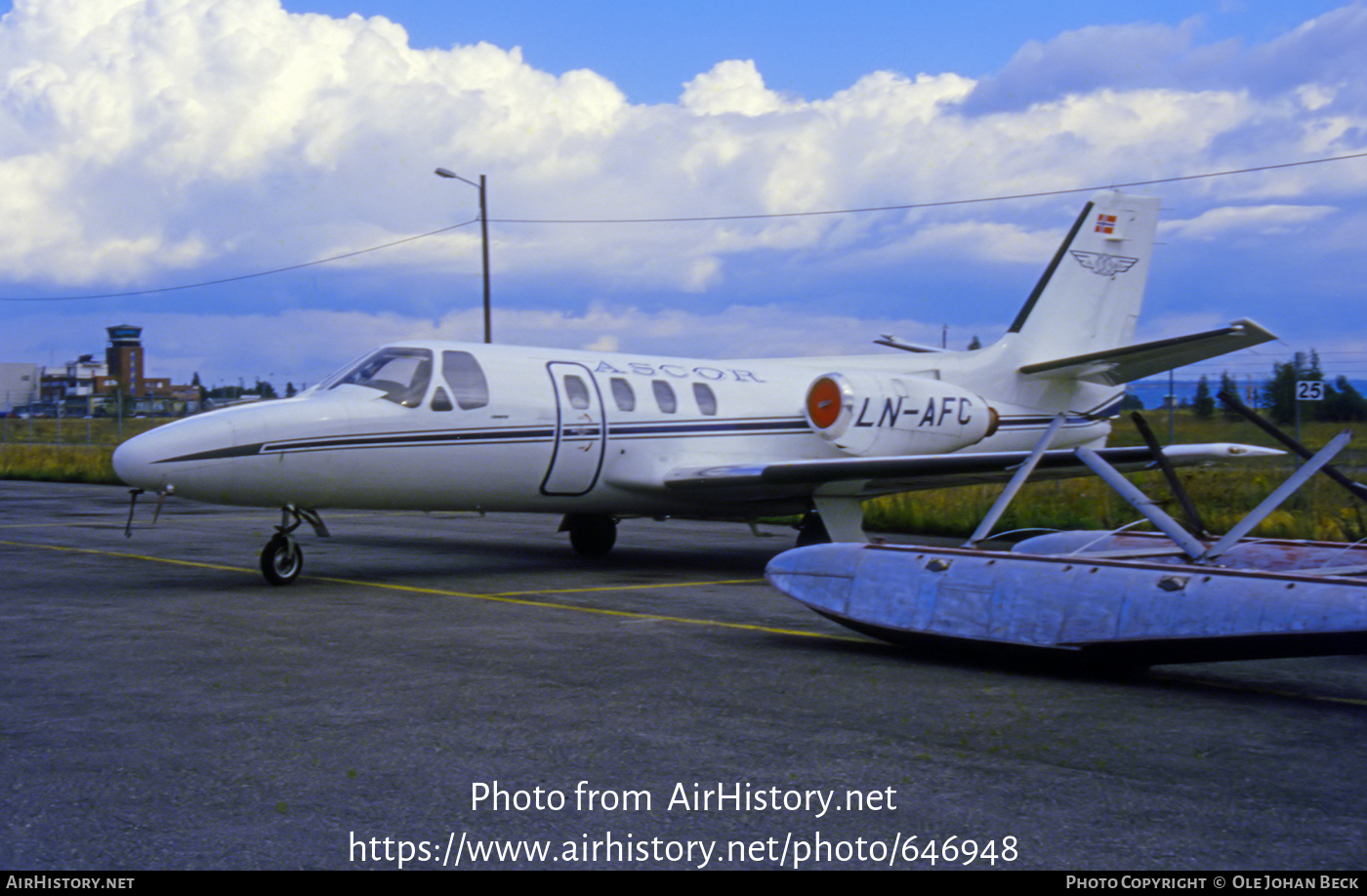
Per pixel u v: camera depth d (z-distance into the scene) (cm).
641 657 732
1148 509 720
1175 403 2127
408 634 809
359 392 1095
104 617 883
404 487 1115
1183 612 626
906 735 541
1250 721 578
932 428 1373
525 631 831
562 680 654
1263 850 393
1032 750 518
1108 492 1817
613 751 508
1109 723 570
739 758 498
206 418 1014
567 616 907
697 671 688
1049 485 1955
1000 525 1719
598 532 1423
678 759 496
